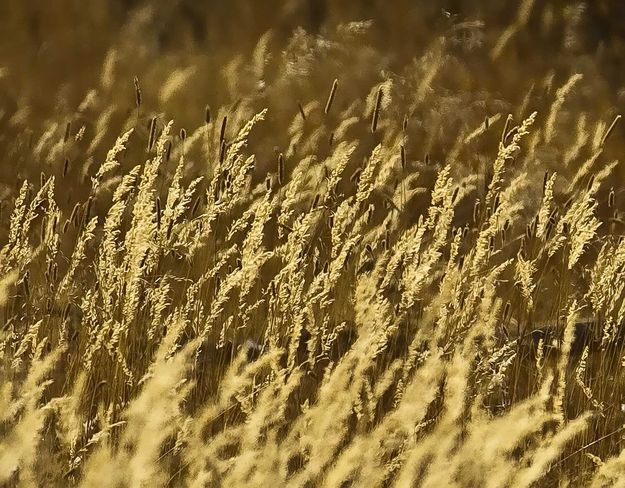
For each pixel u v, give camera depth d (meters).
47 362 13.39
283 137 28.38
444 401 14.76
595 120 34.16
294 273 15.88
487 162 28.11
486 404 16.33
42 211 22.48
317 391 15.16
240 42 37.41
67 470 13.31
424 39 38.19
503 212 17.25
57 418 14.25
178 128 28.31
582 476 15.61
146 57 35.28
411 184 24.89
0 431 13.34
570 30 40.19
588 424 15.23
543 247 18.58
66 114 28.42
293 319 15.61
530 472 13.55
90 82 31.92
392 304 17.58
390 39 37.94
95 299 15.80
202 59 34.75
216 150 22.70
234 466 13.32
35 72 32.28
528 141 30.84
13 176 24.20
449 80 34.75
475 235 20.62
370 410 14.17
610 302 17.52
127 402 14.88
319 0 40.59
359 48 35.25
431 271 19.52
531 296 18.23
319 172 21.05
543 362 17.47
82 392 14.70
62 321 16.09
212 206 16.73
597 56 39.22
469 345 15.27
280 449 13.31
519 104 34.53
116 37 36.34
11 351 15.80
